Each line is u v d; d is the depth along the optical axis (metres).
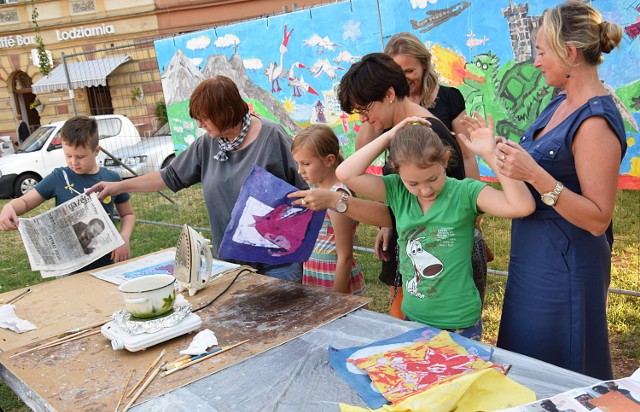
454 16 3.95
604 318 1.69
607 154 1.52
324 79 4.76
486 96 3.94
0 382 3.29
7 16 17.61
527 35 3.63
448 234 1.67
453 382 1.16
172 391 1.32
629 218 4.46
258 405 1.23
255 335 1.59
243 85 5.46
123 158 8.77
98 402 1.29
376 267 4.50
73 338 1.67
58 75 13.55
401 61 2.29
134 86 12.82
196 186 8.55
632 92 3.30
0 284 5.16
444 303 1.69
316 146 2.09
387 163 2.09
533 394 1.18
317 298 1.85
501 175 1.56
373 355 1.41
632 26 3.22
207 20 16.25
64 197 2.71
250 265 2.39
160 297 1.61
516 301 1.74
